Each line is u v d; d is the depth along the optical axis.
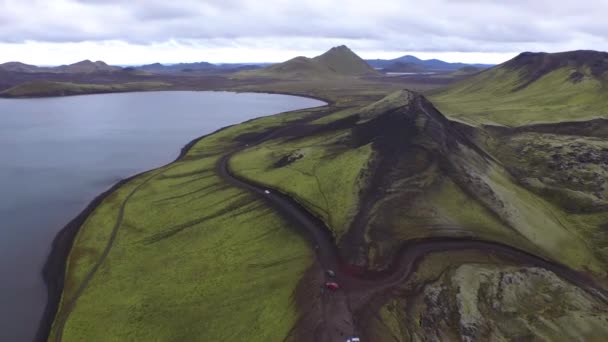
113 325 65.38
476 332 57.81
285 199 105.44
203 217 101.06
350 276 69.94
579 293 68.50
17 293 74.00
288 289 68.06
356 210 90.19
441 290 65.62
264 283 71.25
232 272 76.75
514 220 89.94
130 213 106.69
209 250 86.12
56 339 62.78
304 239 84.12
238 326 62.28
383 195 95.00
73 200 119.12
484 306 63.09
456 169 107.19
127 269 81.06
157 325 64.81
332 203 96.62
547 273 72.06
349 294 64.56
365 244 78.44
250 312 64.69
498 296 65.06
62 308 70.00
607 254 83.94
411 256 75.62
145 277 78.00
